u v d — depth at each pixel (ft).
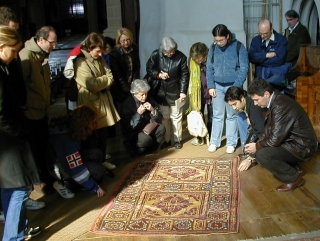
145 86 13.07
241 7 18.43
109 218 9.86
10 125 7.60
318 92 13.23
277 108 10.39
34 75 10.78
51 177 11.84
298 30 17.20
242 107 12.17
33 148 8.69
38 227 9.42
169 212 9.96
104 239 9.02
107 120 12.45
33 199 11.32
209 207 10.10
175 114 14.51
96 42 11.63
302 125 10.53
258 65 14.33
